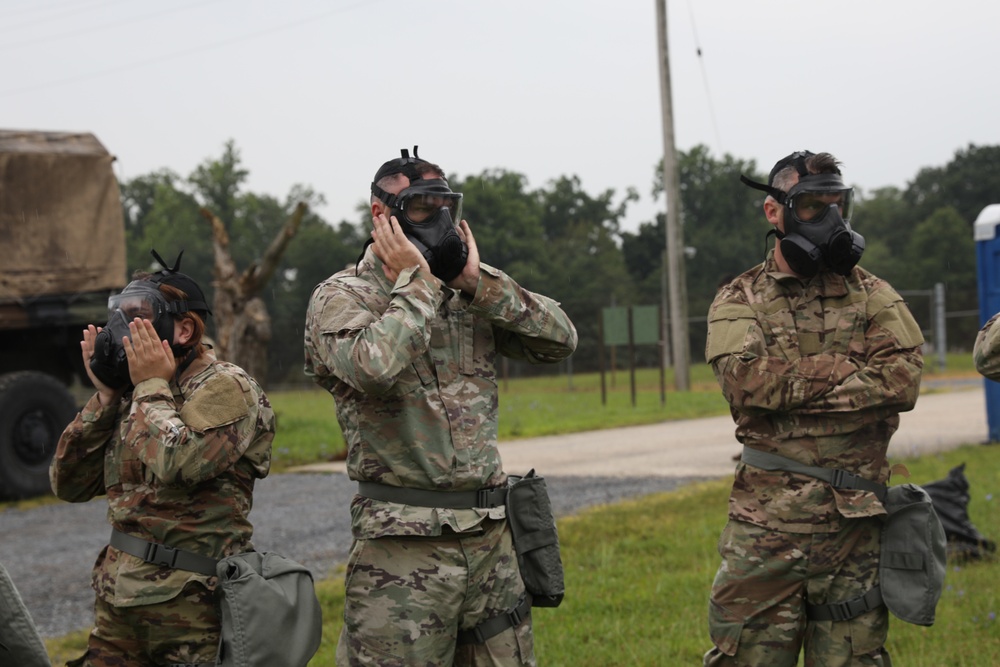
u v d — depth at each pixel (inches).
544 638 215.8
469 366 139.9
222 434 132.6
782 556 147.2
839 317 152.4
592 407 849.5
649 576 261.9
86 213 494.9
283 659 128.5
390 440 134.6
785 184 151.8
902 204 2704.2
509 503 140.6
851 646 147.6
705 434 615.8
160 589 133.7
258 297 681.0
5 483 460.8
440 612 133.0
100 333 138.3
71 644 238.8
